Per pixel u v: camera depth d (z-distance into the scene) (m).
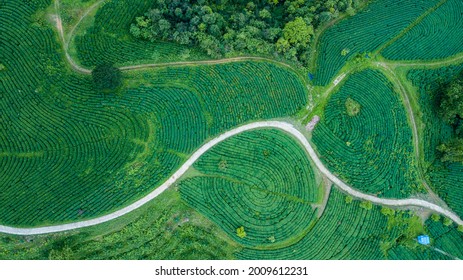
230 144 53.66
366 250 54.28
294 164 54.75
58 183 48.72
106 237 48.31
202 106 54.19
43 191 48.28
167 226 50.22
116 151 50.44
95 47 53.75
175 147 52.06
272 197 53.41
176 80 54.56
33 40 51.62
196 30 55.31
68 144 49.84
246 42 56.00
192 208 51.25
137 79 53.75
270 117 55.47
